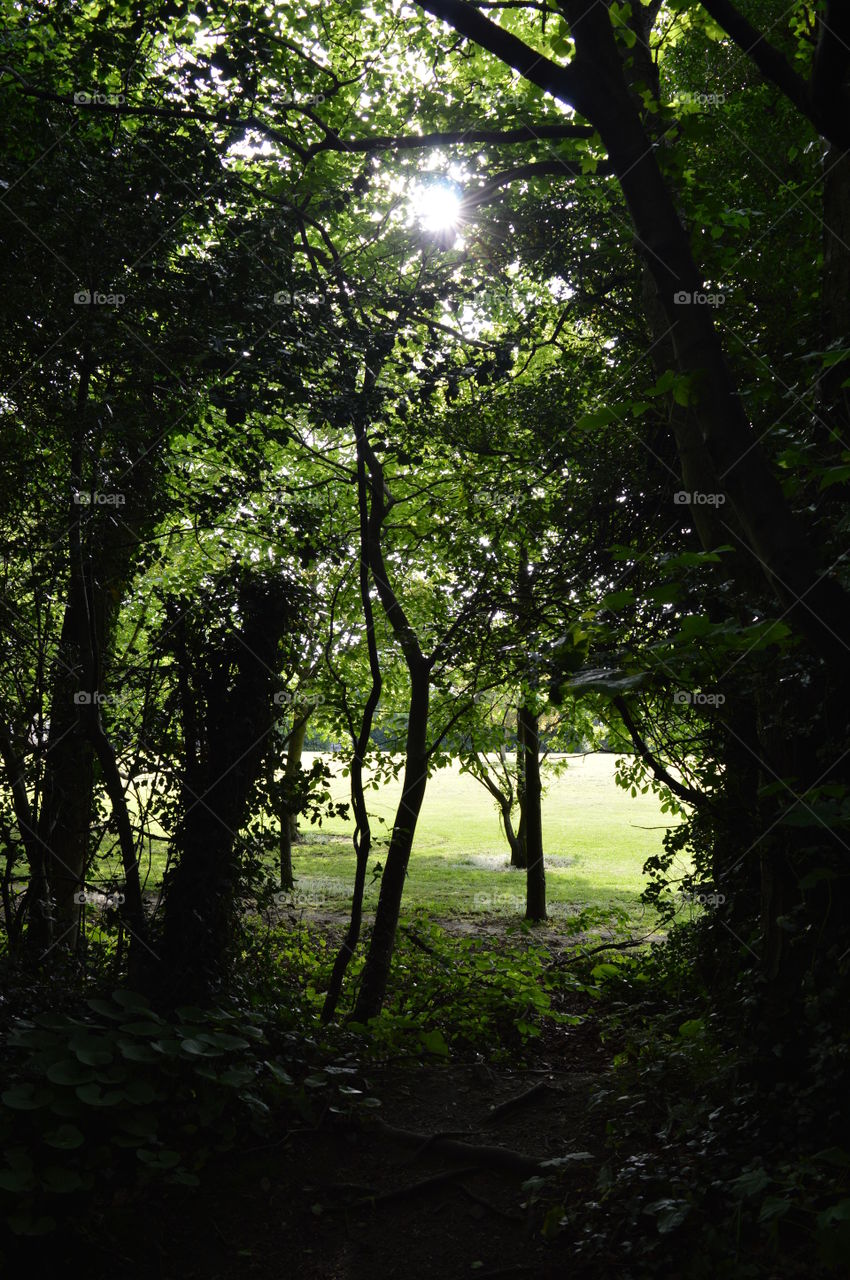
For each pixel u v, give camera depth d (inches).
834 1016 154.7
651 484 291.4
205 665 247.8
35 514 255.8
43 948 260.4
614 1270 144.5
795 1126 153.3
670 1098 193.6
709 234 181.9
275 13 331.3
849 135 113.3
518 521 327.6
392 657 456.4
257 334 221.0
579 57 121.2
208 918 236.8
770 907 173.3
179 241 240.1
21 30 255.6
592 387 328.5
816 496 162.1
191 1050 180.2
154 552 290.7
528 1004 306.5
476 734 511.8
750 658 161.5
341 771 311.7
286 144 297.7
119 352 217.3
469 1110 218.1
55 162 212.8
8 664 261.0
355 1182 181.3
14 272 212.4
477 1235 164.2
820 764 159.5
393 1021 269.0
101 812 267.9
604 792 1300.4
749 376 211.6
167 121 247.0
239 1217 168.1
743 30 111.9
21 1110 164.4
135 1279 149.9
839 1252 119.5
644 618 230.8
